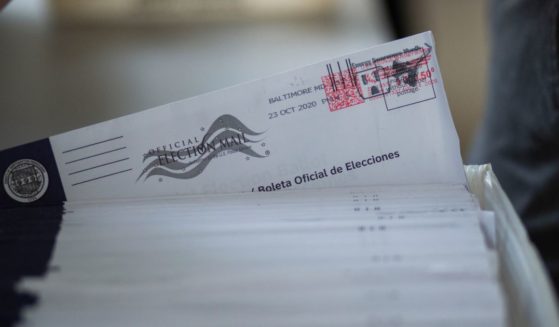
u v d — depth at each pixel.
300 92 0.50
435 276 0.42
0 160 0.49
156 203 0.49
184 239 0.45
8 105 1.20
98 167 0.50
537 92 0.69
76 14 1.69
